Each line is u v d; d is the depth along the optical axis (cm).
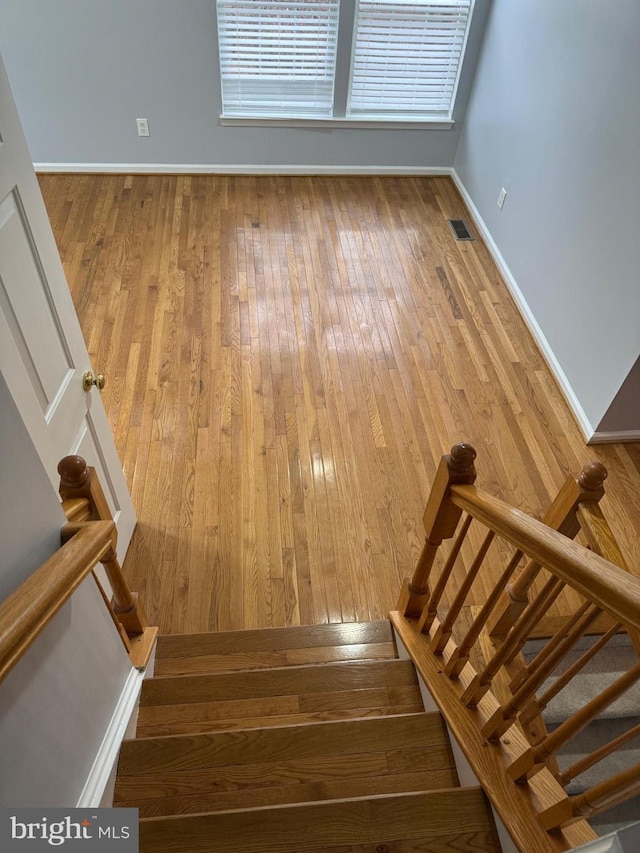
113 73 392
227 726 177
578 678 200
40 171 438
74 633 127
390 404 306
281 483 269
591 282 286
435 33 396
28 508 104
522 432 298
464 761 150
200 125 423
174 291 356
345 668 191
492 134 392
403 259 394
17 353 139
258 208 425
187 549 244
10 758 99
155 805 148
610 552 118
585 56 281
